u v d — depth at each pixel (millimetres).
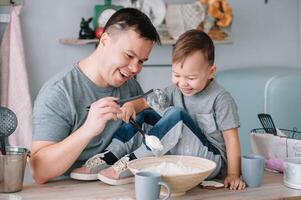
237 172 1624
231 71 3477
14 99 2961
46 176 1536
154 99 1818
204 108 1718
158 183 1304
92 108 1497
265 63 3820
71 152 1506
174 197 1402
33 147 1593
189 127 1646
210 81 1742
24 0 3068
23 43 3094
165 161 1582
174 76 1693
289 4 3865
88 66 1727
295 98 3074
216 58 3633
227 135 1682
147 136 1586
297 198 1436
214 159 1642
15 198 1393
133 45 1553
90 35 3109
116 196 1415
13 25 2961
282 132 1923
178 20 3322
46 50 3166
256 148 1829
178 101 1795
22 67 2965
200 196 1418
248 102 3182
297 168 1501
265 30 3791
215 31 3391
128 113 1549
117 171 1539
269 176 1679
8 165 1437
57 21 3176
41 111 1619
